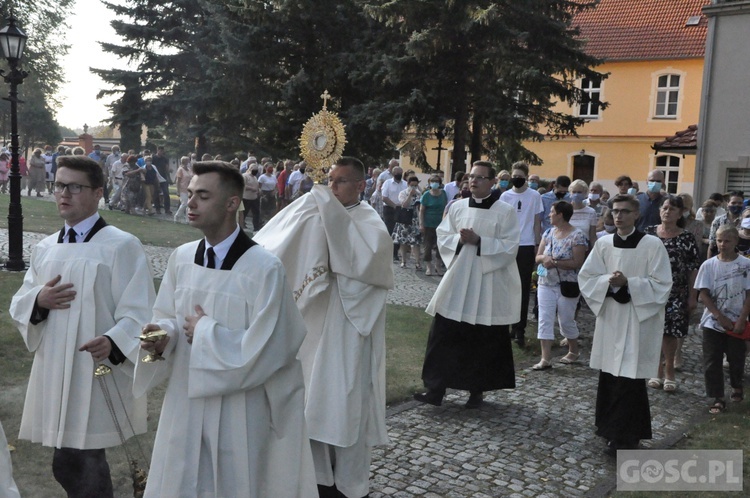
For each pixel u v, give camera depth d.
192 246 2.96
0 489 2.28
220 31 23.80
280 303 2.80
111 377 3.47
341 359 4.04
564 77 21.64
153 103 27.62
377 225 4.20
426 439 5.24
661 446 5.33
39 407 3.51
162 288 3.00
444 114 20.62
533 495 4.41
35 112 45.22
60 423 3.41
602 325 5.20
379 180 15.11
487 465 4.84
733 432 5.70
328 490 4.05
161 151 19.64
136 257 3.59
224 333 2.71
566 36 20.88
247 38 22.80
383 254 4.14
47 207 17.80
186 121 26.80
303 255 4.08
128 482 4.12
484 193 6.33
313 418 3.98
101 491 3.58
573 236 7.20
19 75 9.76
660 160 31.62
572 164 33.28
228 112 24.80
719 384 6.29
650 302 5.00
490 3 19.28
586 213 9.16
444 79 20.31
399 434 5.30
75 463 3.53
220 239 2.87
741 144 16.03
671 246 6.84
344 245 4.07
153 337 2.69
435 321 6.04
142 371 2.90
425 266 13.54
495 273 6.03
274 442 2.91
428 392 5.91
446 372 5.89
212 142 25.42
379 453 4.93
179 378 2.84
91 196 3.56
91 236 3.56
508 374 6.05
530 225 8.17
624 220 5.19
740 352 6.45
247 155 24.88
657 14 32.59
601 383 5.20
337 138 4.27
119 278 3.50
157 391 5.76
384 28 21.89
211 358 2.64
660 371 7.29
